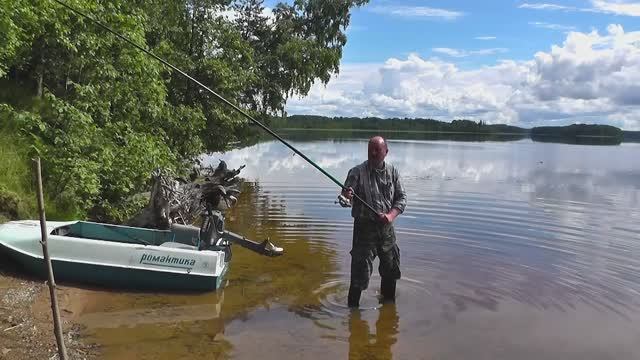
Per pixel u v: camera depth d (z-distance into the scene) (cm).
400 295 678
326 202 1433
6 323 514
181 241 773
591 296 682
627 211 1321
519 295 684
